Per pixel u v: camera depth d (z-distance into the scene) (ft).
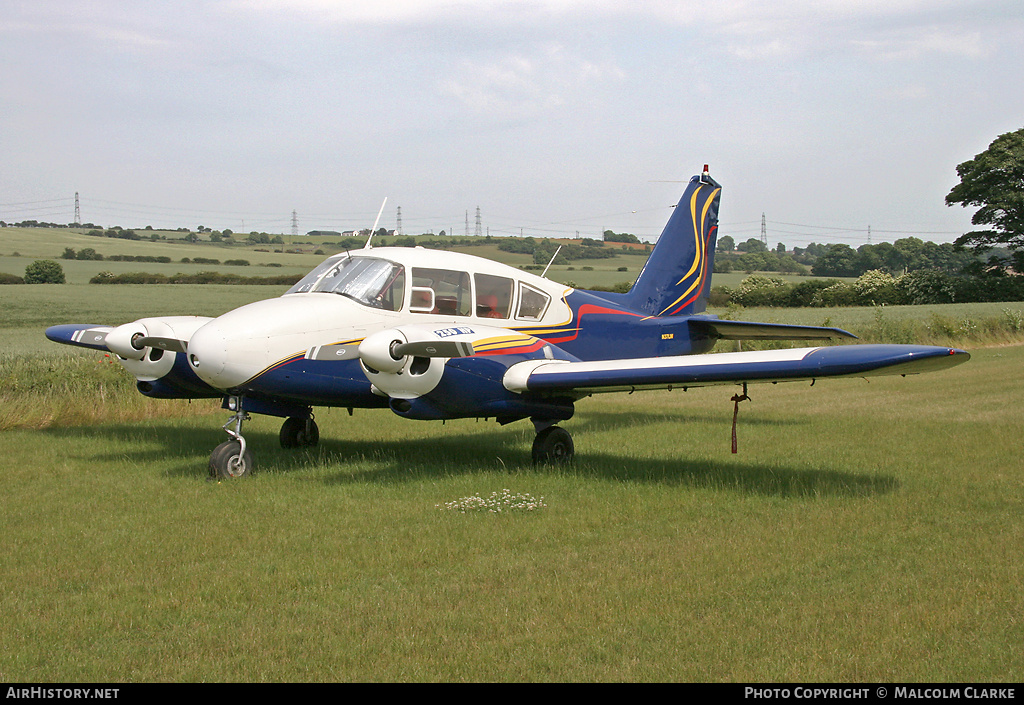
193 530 18.70
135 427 35.86
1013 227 180.14
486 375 24.68
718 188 39.81
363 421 37.60
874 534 18.13
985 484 22.75
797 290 187.21
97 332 31.94
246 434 34.17
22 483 23.73
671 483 23.48
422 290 27.20
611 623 13.46
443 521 19.38
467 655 12.34
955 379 52.75
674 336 37.01
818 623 13.35
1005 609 13.85
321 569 16.06
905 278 185.26
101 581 15.48
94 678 11.59
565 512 20.30
